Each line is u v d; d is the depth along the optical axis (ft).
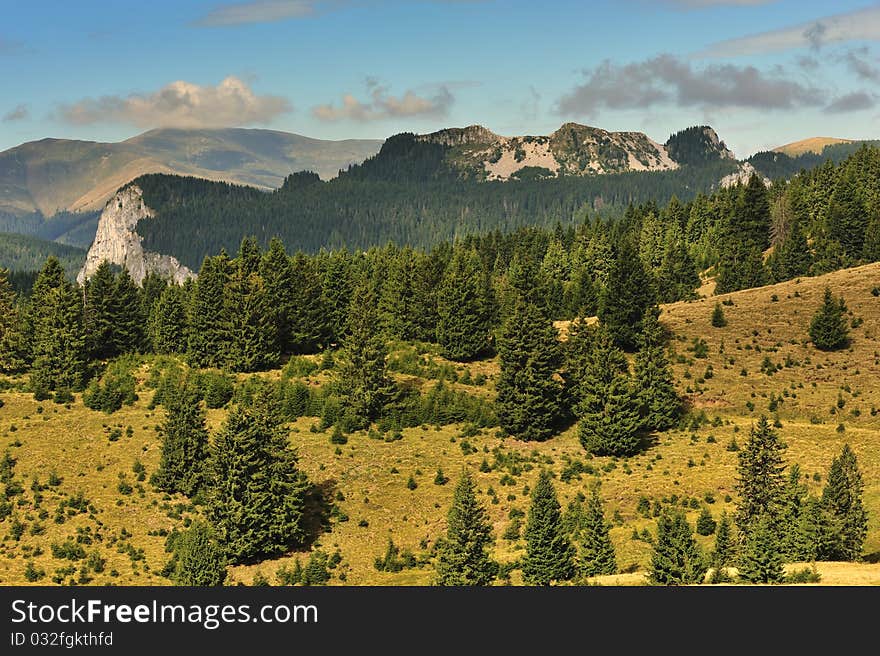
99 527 255.29
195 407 285.23
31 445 300.40
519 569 226.58
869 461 281.95
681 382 369.71
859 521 212.23
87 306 406.82
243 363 376.27
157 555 242.99
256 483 250.37
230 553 242.58
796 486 224.74
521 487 286.25
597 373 317.42
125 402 336.90
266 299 395.75
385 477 291.99
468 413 336.90
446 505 275.80
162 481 275.39
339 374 346.95
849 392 349.61
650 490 279.90
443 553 213.66
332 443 312.09
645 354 336.90
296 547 254.68
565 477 290.35
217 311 388.78
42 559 237.45
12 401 337.31
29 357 379.76
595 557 218.38
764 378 369.30
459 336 396.16
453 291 399.24
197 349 387.96
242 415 258.37
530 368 325.42
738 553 212.43
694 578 193.67
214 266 406.82
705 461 295.69
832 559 214.07
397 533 262.06
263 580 229.86
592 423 309.42
